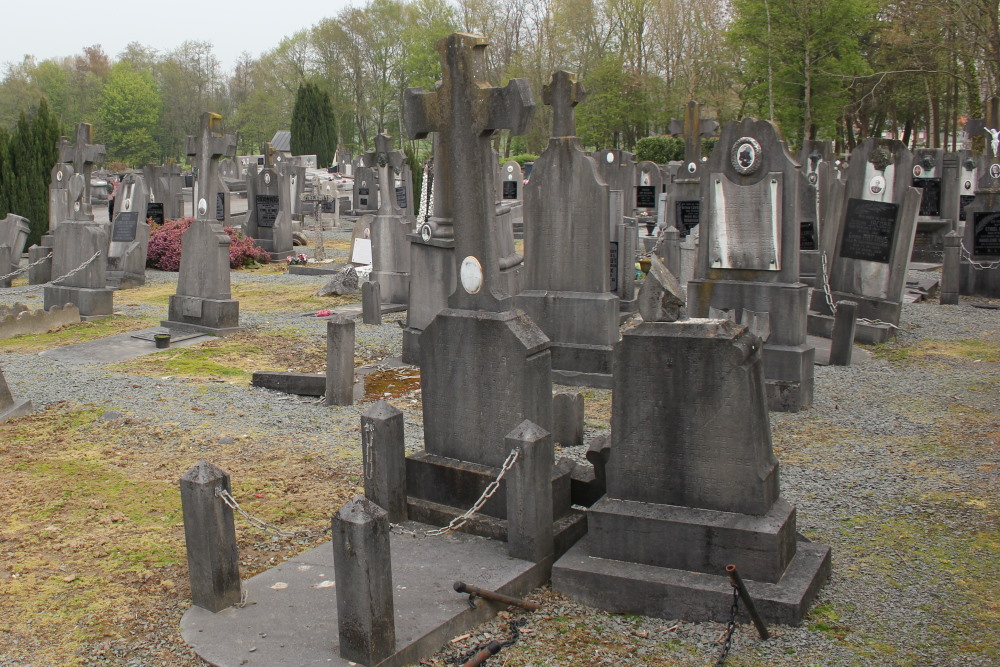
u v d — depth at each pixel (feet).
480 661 16.05
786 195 33.58
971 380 37.93
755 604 17.17
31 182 88.28
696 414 18.11
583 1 179.22
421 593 17.74
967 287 61.16
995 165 64.18
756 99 155.43
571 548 19.51
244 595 18.02
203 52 270.87
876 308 46.80
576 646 16.76
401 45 237.25
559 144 37.52
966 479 25.84
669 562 18.30
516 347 20.13
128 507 23.67
